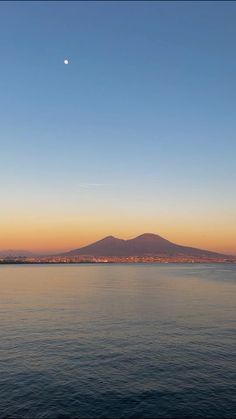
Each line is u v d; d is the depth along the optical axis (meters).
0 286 108.56
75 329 43.00
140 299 73.06
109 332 41.31
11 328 43.62
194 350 33.50
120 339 37.97
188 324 45.78
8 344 35.91
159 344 35.81
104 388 24.80
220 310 57.69
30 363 29.94
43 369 28.48
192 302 68.06
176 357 31.42
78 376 26.98
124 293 85.69
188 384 25.38
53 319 49.78
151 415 21.11
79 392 24.12
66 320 48.97
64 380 26.17
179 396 23.50
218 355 31.89
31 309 59.41
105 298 75.06
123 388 24.77
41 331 41.91
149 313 54.91
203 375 27.02
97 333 40.81
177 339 37.78
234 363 29.66
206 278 150.00
